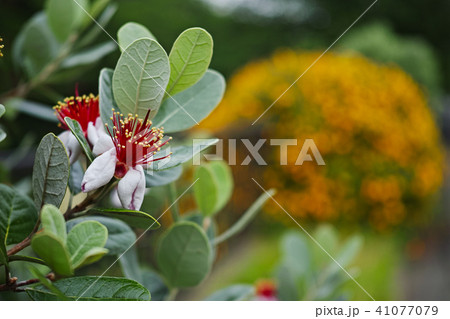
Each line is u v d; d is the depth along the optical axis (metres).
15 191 0.79
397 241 5.73
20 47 1.56
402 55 7.85
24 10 4.71
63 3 1.48
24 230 0.78
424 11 12.96
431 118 6.50
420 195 5.98
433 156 6.27
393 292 4.41
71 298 0.74
